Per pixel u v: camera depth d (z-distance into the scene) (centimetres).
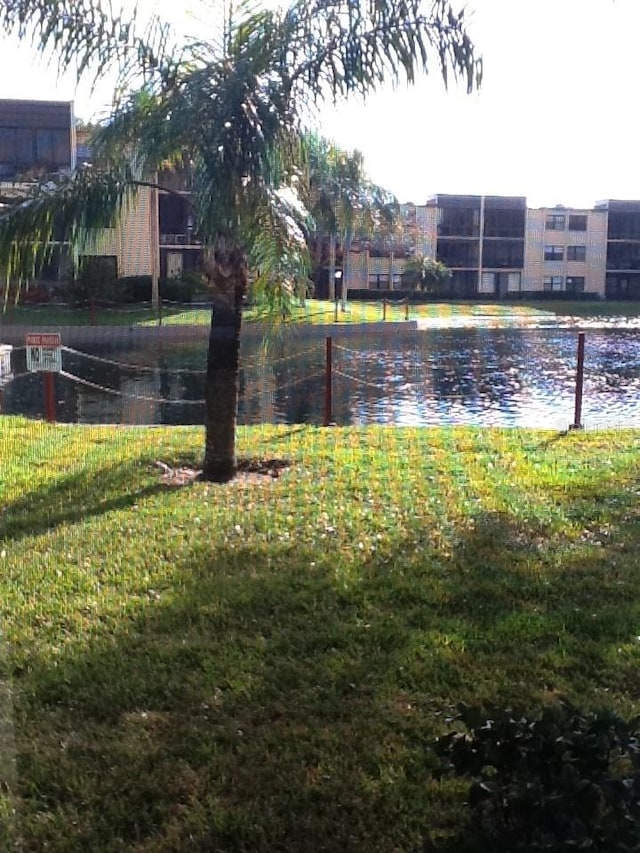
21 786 308
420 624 444
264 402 1556
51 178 747
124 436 983
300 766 320
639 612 459
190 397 1628
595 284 6322
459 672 391
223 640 423
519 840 224
